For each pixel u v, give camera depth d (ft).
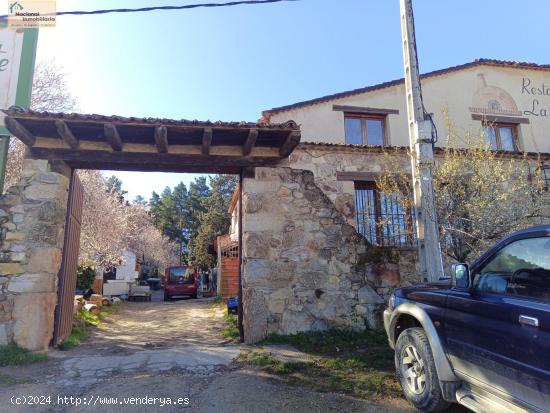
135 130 20.38
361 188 33.94
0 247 19.56
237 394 13.98
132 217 80.48
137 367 17.01
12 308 19.12
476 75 45.83
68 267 22.71
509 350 9.31
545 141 44.91
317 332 21.66
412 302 13.58
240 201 23.70
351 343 20.43
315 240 22.90
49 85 36.68
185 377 15.72
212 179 128.47
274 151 23.32
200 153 22.50
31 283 19.49
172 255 168.25
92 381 15.28
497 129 45.06
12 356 17.58
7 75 21.81
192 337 24.68
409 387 13.24
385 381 15.30
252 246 22.03
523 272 9.83
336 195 32.68
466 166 21.83
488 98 45.27
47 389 14.35
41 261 19.80
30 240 19.86
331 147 33.14
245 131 20.70
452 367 11.59
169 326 30.81
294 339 20.89
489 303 10.15
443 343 11.90
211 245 80.89
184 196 186.80
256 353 18.71
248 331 21.16
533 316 8.68
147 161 22.02
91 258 53.21
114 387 14.55
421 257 18.98
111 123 19.19
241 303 22.50
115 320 35.55
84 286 53.26
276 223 22.59
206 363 17.52
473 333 10.60
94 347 21.15
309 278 22.38
